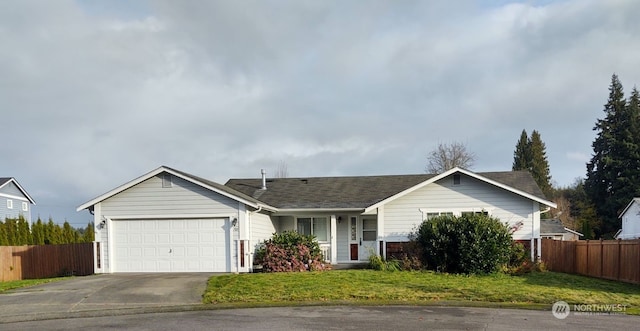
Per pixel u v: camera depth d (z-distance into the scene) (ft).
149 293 45.62
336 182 85.15
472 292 44.98
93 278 57.67
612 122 163.53
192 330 31.63
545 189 199.00
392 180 84.43
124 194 64.69
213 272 62.39
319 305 40.01
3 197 136.98
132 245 64.23
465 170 66.85
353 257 76.48
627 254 56.18
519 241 66.23
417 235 65.16
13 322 36.65
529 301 41.47
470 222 59.77
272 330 31.14
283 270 62.64
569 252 70.33
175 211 63.98
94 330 32.48
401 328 31.35
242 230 62.85
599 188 163.02
